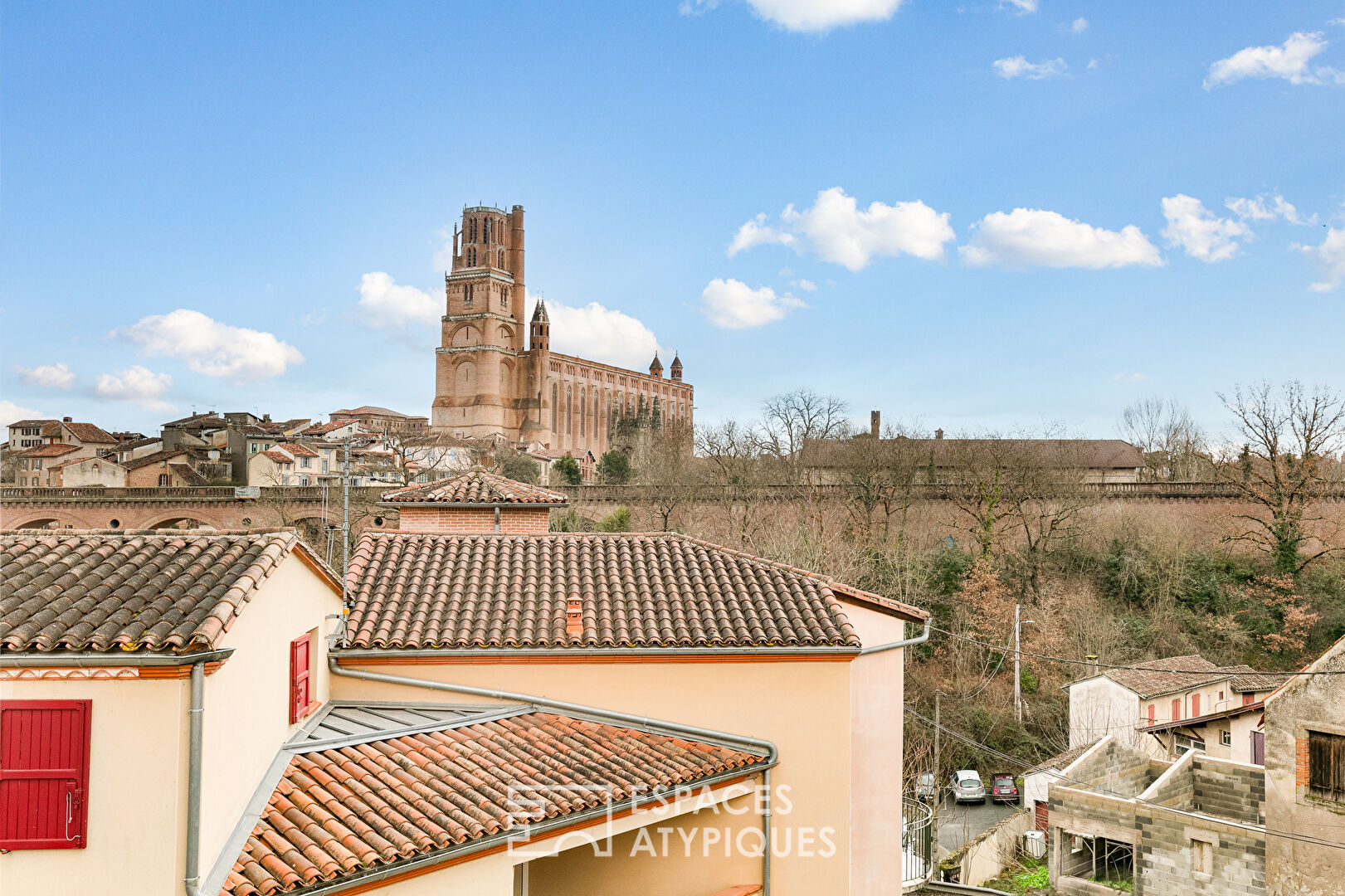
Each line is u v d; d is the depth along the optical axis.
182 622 7.45
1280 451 49.03
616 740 11.67
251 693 8.75
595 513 61.81
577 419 167.38
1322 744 18.42
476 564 14.43
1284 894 18.70
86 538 9.30
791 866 12.43
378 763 10.05
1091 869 23.78
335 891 7.79
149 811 7.05
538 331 160.00
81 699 7.03
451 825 8.78
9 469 97.38
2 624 7.23
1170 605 47.53
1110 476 70.56
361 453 88.19
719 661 12.44
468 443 95.56
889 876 15.23
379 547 14.78
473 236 160.38
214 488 63.09
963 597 47.09
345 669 11.91
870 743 15.21
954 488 57.28
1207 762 22.56
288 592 10.09
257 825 8.44
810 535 49.94
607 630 12.45
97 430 107.88
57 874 6.95
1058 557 51.81
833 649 12.38
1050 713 38.12
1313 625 44.75
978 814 32.78
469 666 12.15
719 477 67.25
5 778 6.94
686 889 12.32
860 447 61.25
